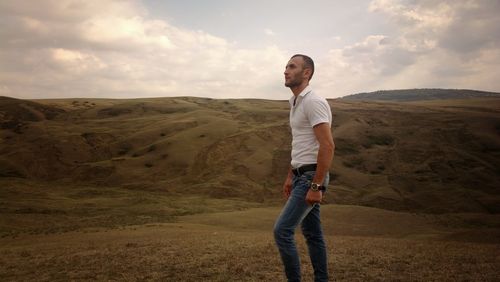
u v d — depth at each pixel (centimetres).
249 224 3338
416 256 951
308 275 697
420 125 9344
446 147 8306
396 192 6575
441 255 981
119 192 6138
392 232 3397
